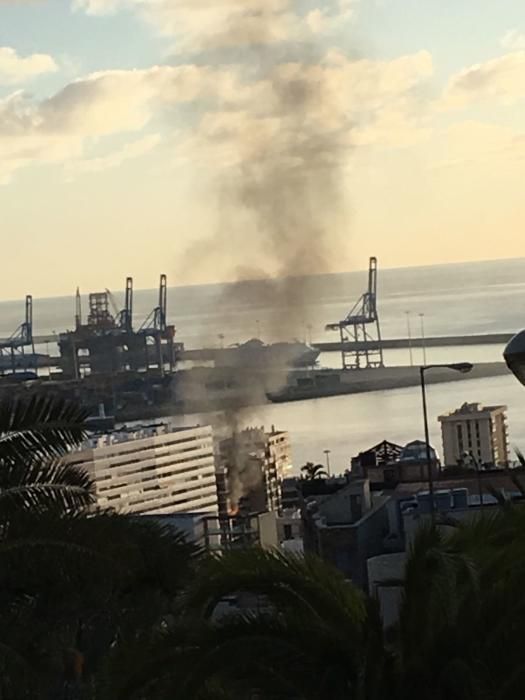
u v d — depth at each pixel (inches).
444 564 539.2
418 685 532.4
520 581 533.0
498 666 529.0
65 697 833.5
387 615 705.6
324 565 573.9
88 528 764.6
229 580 570.3
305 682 549.3
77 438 788.6
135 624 844.0
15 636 762.2
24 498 768.3
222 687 575.8
